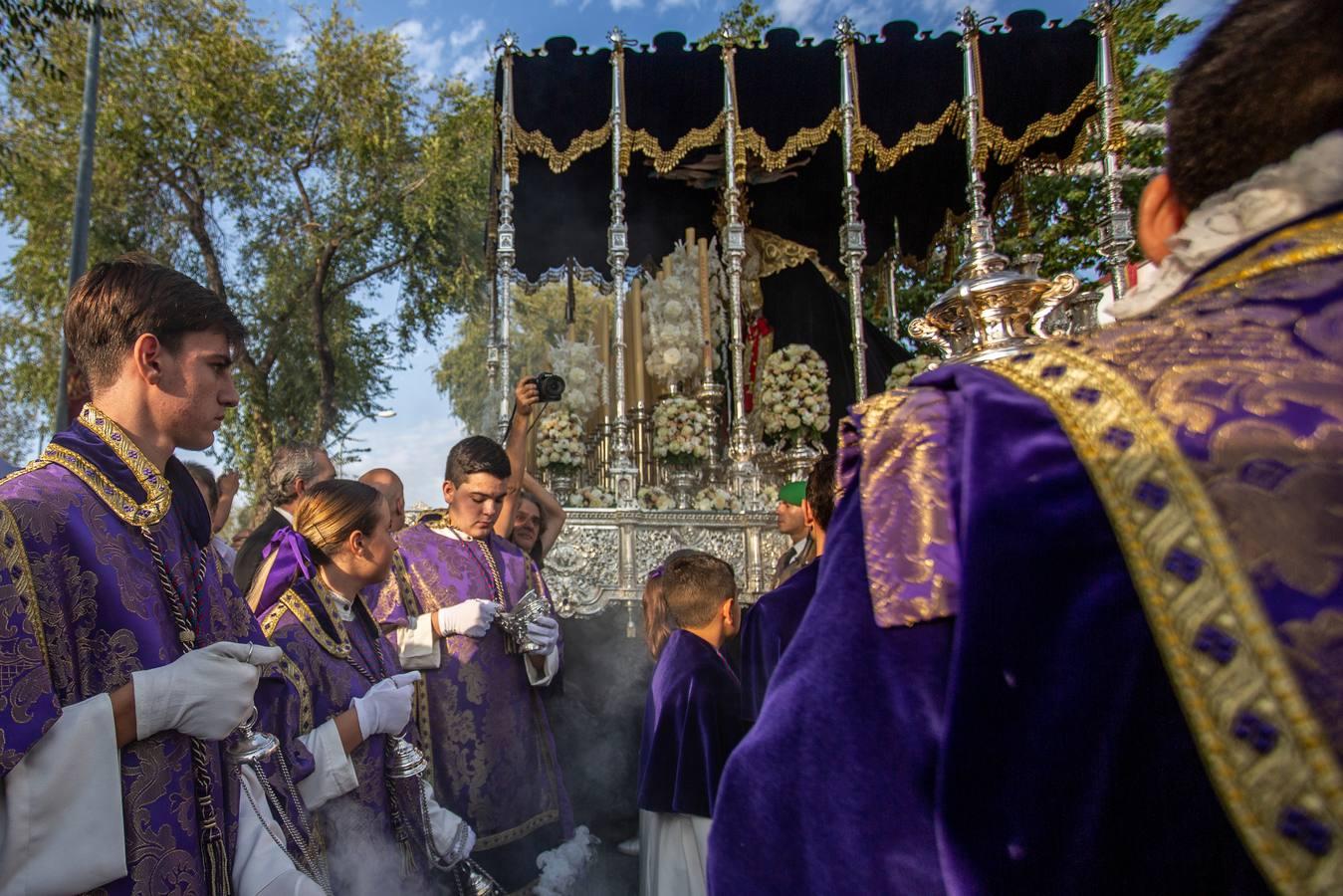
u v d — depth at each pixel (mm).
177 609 1828
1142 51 9523
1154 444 656
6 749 1423
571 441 6414
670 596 3449
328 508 2877
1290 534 588
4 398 16531
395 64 19125
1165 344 713
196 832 1750
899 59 6906
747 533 5914
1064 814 643
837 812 742
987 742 666
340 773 2438
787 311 8453
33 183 16469
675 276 7664
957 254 8961
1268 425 625
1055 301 3566
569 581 5570
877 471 824
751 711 2773
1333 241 702
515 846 3689
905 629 760
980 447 741
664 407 6609
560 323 12188
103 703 1567
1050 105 7180
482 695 3715
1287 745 555
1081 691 646
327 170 19469
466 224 19609
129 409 1841
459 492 4016
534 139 6738
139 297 1834
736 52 6773
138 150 17047
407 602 3635
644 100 6859
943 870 668
